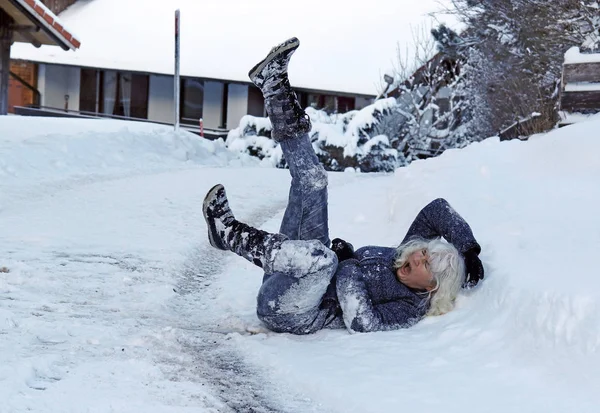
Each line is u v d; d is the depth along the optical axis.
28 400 3.69
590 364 3.85
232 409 3.82
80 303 5.64
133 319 5.27
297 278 4.76
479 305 4.90
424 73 27.70
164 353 4.59
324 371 4.22
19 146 13.55
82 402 3.72
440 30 24.64
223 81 33.56
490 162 8.45
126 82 36.34
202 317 5.54
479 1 20.31
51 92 37.03
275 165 22.92
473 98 24.03
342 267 5.05
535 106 14.68
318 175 5.16
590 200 6.45
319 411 3.84
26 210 9.52
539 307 4.29
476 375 4.10
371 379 4.09
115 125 18.72
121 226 8.73
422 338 4.73
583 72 9.23
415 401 3.80
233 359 4.55
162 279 6.45
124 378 4.11
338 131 24.09
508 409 3.68
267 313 4.92
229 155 20.05
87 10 39.97
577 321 4.05
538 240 5.53
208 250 7.85
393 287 5.04
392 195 8.62
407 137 25.95
